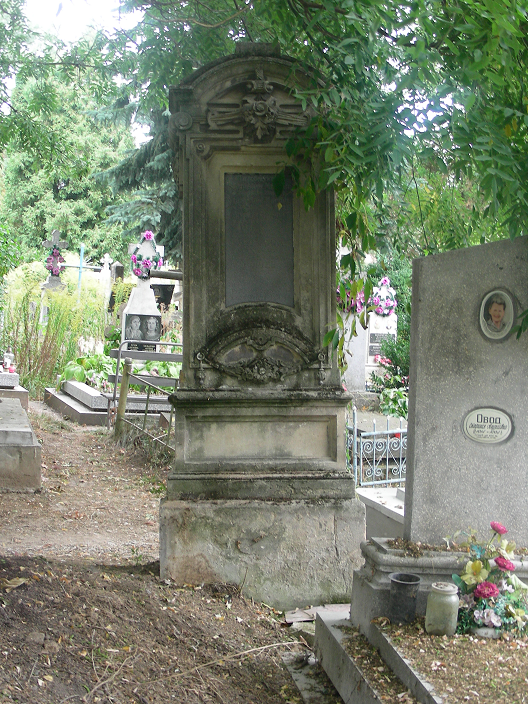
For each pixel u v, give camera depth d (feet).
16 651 9.64
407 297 50.39
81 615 11.12
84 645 10.34
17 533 18.99
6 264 45.65
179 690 9.95
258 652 11.78
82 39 28.22
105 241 108.27
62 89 102.37
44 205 109.09
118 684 9.61
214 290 14.96
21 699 8.65
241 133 14.84
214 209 15.01
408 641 9.55
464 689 8.16
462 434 11.34
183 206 15.12
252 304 15.02
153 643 11.09
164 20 17.10
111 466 28.99
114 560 16.34
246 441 14.92
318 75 14.44
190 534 14.23
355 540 14.55
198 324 14.88
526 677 8.46
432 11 10.21
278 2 13.84
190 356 14.80
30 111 32.76
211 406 14.73
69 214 108.58
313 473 14.80
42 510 21.81
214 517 14.30
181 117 14.79
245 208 15.10
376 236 16.35
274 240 15.17
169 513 14.19
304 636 12.80
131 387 43.98
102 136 108.06
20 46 27.78
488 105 11.73
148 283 47.88
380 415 34.47
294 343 15.01
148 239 47.70
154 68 20.12
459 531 11.27
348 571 14.48
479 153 10.95
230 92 14.85
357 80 12.98
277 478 14.66
